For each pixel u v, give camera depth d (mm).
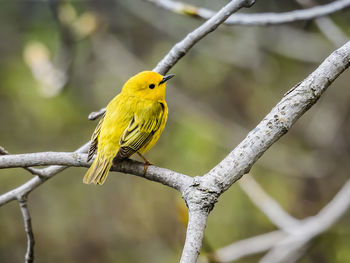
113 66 14992
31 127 15266
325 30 10344
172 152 14539
